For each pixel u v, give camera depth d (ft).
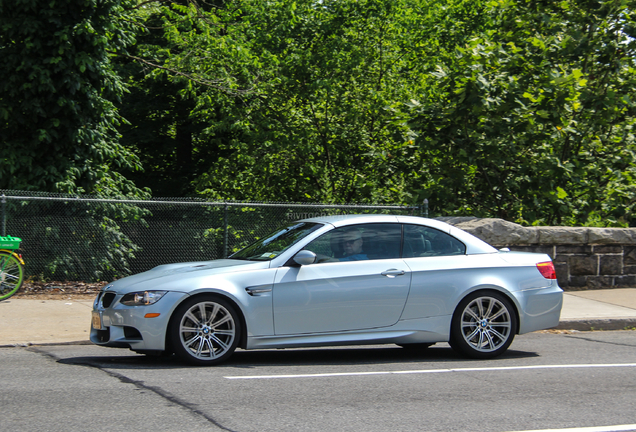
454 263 24.29
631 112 50.67
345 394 18.25
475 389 19.11
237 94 64.80
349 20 67.46
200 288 21.63
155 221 46.50
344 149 66.33
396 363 23.39
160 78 66.80
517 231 41.14
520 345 27.94
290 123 67.21
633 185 47.09
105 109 46.85
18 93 44.45
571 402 17.66
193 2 65.51
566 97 43.52
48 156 45.70
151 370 21.26
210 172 70.85
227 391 18.38
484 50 44.27
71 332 27.99
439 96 48.57
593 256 42.96
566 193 46.96
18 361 22.85
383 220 24.49
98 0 47.01
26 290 38.37
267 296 22.26
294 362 23.43
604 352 26.13
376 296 23.18
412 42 78.54
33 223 41.96
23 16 44.04
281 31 66.80
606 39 46.91
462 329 23.99
